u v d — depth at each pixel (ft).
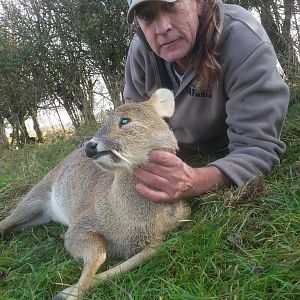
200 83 2.41
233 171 2.22
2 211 3.15
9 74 7.60
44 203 2.82
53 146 5.12
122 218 2.02
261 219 2.05
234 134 2.39
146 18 2.35
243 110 2.33
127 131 1.94
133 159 1.94
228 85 2.40
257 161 2.28
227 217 2.07
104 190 2.14
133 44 2.87
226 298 1.59
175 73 2.66
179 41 2.37
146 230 2.01
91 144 1.90
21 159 4.72
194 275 1.77
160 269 1.85
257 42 2.32
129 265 1.91
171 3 2.25
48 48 7.25
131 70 2.93
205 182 2.18
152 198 1.97
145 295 1.72
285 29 4.59
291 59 3.90
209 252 1.86
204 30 2.35
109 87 6.60
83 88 7.05
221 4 2.36
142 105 2.08
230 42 2.35
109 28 6.82
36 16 7.34
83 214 2.19
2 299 1.86
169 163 1.98
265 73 2.29
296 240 1.85
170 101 2.18
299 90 3.53
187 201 2.32
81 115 7.09
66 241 2.15
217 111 2.56
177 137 2.80
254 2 5.16
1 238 2.69
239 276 1.71
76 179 2.55
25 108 7.81
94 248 1.99
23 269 2.18
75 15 6.87
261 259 1.77
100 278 1.85
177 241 1.94
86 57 7.15
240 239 1.93
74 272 2.01
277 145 2.36
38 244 2.45
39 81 7.43
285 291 1.58
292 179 2.32
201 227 2.01
